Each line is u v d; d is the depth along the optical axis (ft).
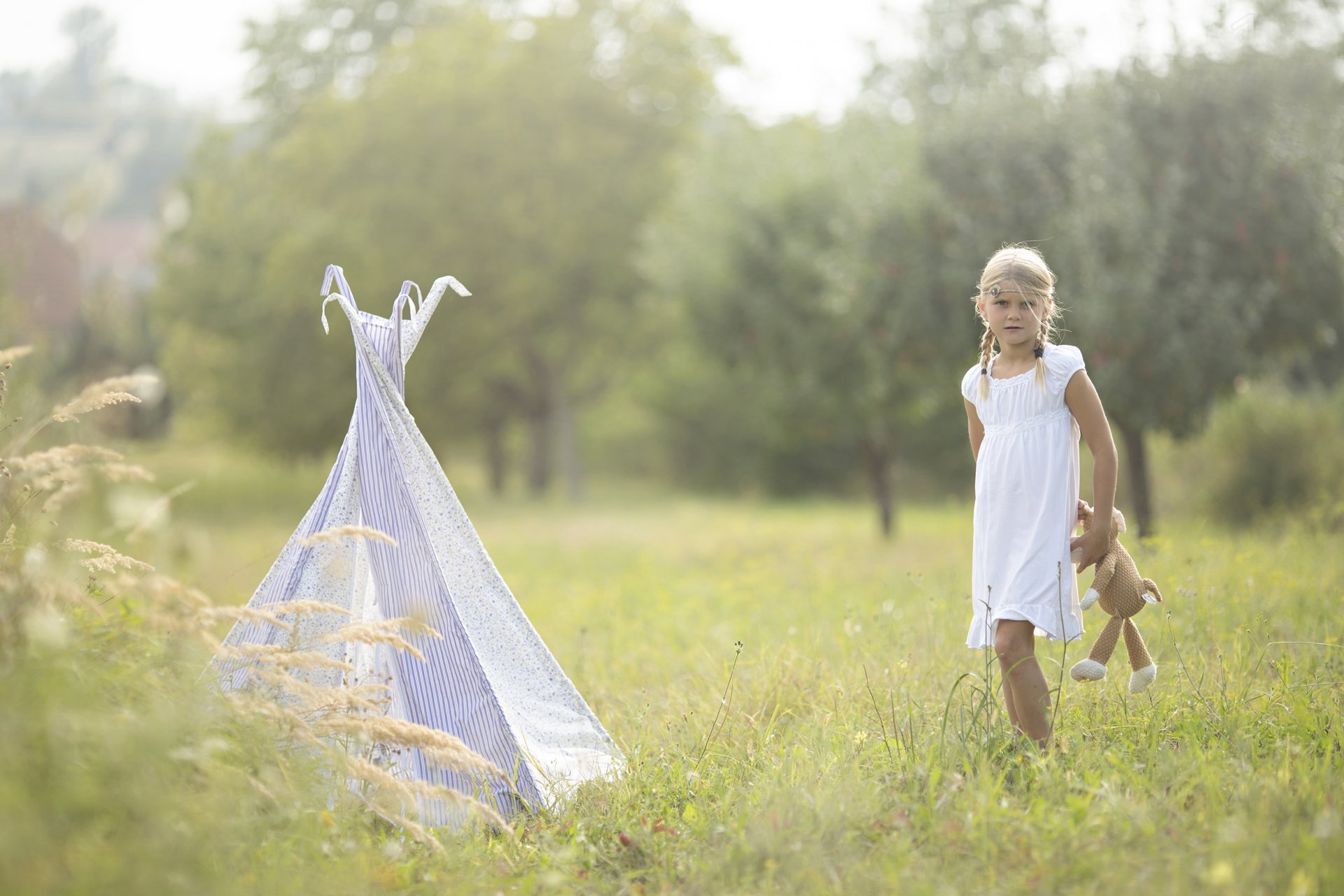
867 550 41.57
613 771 12.75
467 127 82.33
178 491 11.78
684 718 14.43
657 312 82.17
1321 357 45.39
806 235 47.06
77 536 12.78
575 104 83.66
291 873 9.13
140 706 9.66
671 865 10.28
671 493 112.06
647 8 87.81
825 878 9.36
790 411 50.49
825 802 10.50
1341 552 23.44
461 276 83.15
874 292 37.81
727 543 49.21
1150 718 12.59
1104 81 34.81
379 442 13.08
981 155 36.01
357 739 10.87
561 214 81.30
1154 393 33.27
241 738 10.25
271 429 94.32
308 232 85.61
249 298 94.22
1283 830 9.43
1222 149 33.45
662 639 22.49
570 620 27.07
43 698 8.61
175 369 99.14
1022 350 12.33
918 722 13.15
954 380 41.96
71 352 88.02
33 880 7.42
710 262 50.19
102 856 7.80
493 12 96.99
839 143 45.78
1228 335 32.78
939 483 101.96
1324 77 33.55
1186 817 9.78
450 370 89.10
